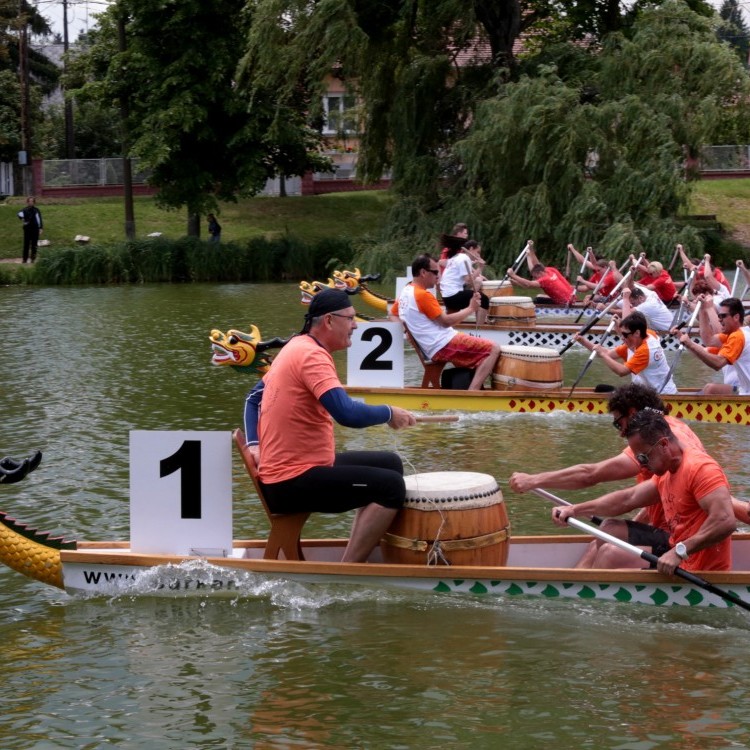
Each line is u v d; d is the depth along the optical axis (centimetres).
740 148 5722
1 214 5081
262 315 2961
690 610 857
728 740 666
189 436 888
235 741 673
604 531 896
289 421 867
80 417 1612
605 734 675
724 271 4169
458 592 873
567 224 3588
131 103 4809
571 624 841
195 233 4812
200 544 898
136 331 2638
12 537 902
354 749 661
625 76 3816
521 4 4628
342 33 3941
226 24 4625
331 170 5497
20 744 674
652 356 1583
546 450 1413
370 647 803
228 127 4747
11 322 2838
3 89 6512
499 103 3719
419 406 1683
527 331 2303
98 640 823
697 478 817
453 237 2303
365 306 3172
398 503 874
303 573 880
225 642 816
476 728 685
